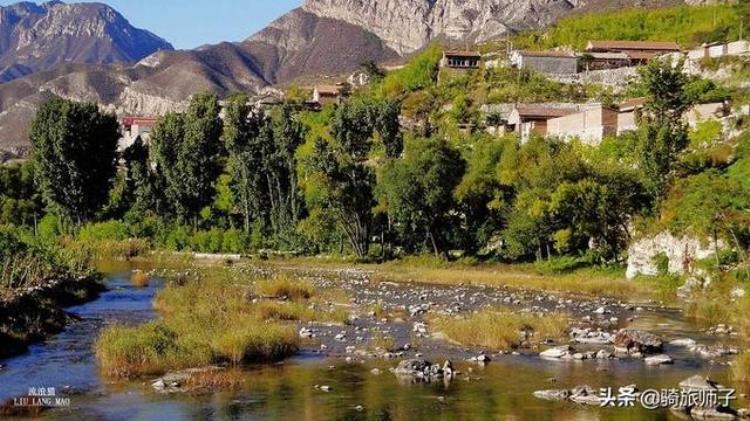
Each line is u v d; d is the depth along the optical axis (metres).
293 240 111.19
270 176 119.12
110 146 127.50
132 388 29.03
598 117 99.88
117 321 45.50
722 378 31.14
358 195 102.44
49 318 43.66
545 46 194.50
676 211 72.00
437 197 94.00
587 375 31.73
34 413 25.45
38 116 125.12
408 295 63.00
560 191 81.69
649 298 62.50
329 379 30.77
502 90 150.75
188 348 33.06
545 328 42.03
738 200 67.62
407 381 30.53
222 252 112.19
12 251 56.28
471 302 58.50
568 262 84.31
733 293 56.34
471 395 28.31
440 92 161.50
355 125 127.31
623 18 194.62
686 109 96.06
